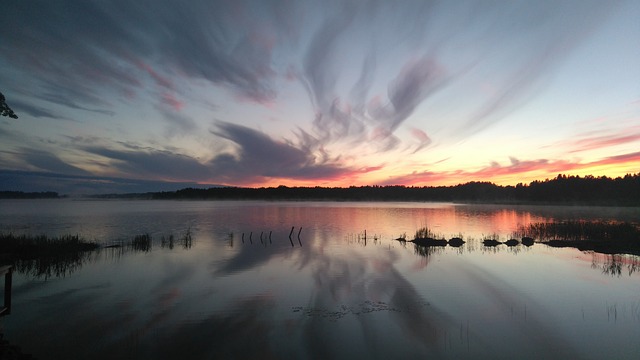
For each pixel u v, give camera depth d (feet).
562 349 37.88
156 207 472.44
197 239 136.05
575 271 77.56
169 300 55.57
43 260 90.07
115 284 66.28
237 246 117.50
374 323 45.14
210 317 47.60
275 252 104.78
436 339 40.32
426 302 54.19
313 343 39.14
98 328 43.73
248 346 38.29
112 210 380.37
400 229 175.94
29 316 48.08
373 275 73.05
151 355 36.06
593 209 337.93
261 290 61.16
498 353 36.81
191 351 37.17
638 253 101.71
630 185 401.70
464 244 121.08
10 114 71.61
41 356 35.96
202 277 71.72
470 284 65.36
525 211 328.08
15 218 247.50
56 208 440.86
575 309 51.03
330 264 85.71
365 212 340.18
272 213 319.68
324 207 467.52
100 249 109.09
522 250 108.47
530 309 50.90
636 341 39.99
